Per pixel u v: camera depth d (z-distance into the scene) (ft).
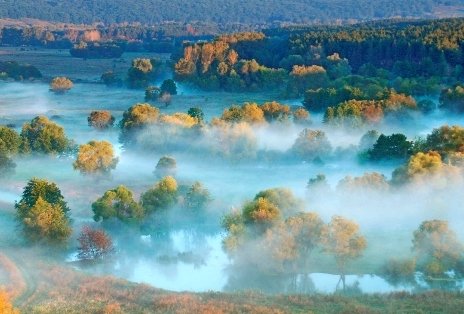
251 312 247.50
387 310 250.78
